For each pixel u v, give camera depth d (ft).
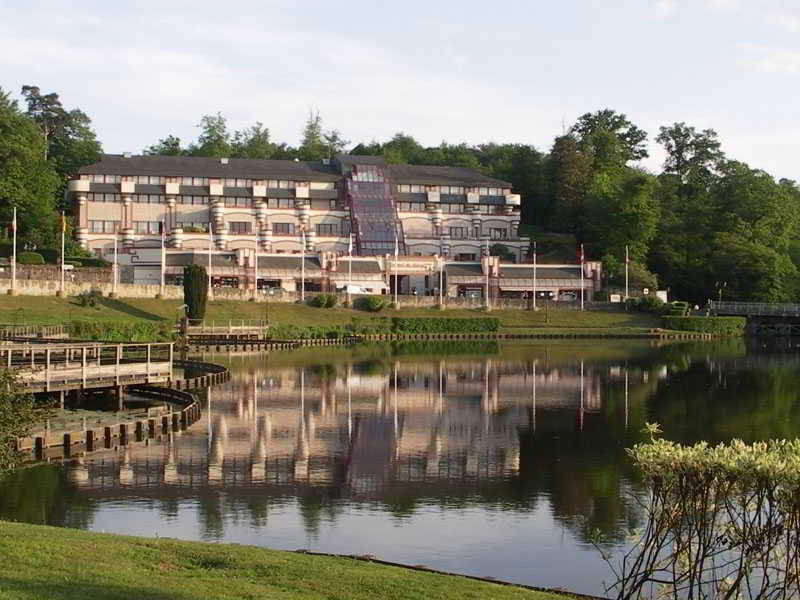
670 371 335.06
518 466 165.17
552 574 106.93
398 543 117.80
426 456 173.68
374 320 515.50
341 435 195.62
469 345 463.83
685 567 77.66
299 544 116.16
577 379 307.37
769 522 67.67
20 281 437.17
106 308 450.71
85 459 163.32
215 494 140.77
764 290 609.01
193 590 76.84
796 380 305.12
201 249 588.91
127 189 631.56
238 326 452.35
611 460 170.50
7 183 524.52
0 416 119.55
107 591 74.23
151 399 237.86
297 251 630.33
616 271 620.08
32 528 99.04
